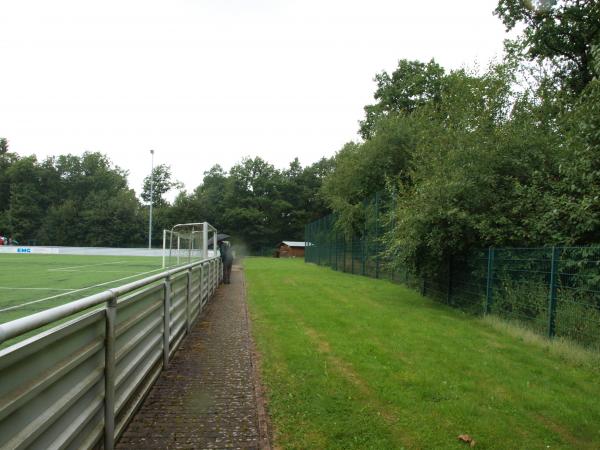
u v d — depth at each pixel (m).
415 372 5.40
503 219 9.76
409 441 3.61
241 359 5.93
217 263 14.64
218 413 4.09
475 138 10.62
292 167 82.19
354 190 28.83
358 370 5.45
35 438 2.10
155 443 3.47
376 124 31.19
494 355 6.44
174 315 6.15
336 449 3.44
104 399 3.11
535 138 10.48
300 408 4.23
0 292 13.37
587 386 5.23
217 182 87.75
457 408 4.31
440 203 10.41
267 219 73.44
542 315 7.97
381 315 9.53
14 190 70.31
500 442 3.65
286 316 9.23
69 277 18.80
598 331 6.73
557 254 7.62
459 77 12.80
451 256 11.52
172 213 68.19
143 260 34.28
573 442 3.72
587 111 8.61
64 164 75.81
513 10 19.61
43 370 2.21
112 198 69.00
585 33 17.70
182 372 5.33
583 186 8.52
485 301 9.75
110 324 3.14
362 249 22.03
